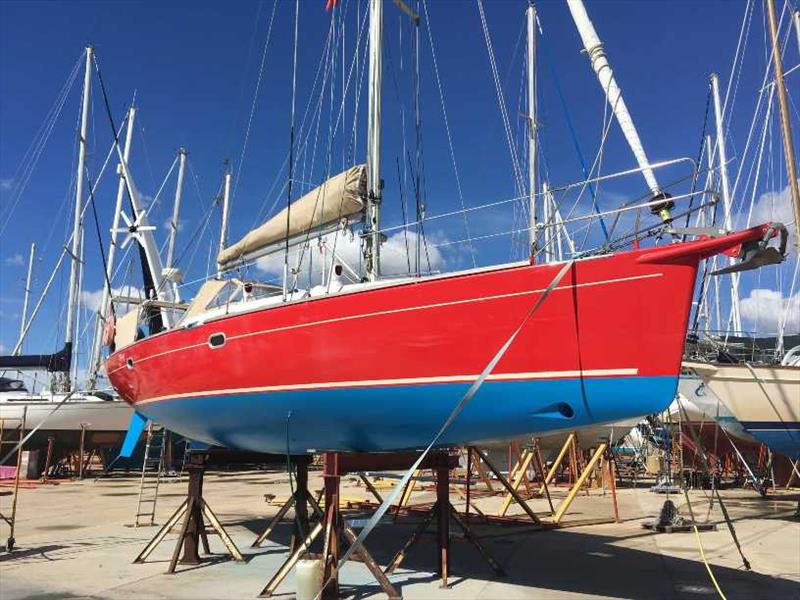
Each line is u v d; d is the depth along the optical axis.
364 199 6.73
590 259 4.31
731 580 5.28
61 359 17.92
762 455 14.09
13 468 17.58
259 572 5.46
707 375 10.45
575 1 6.14
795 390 10.45
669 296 4.15
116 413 17.72
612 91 5.83
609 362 4.25
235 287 6.96
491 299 4.53
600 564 5.91
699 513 9.95
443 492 5.26
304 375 5.21
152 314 8.91
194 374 6.16
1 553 6.28
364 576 5.32
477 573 5.49
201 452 6.01
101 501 11.54
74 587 4.92
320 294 5.23
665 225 4.59
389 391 4.87
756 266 4.43
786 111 6.21
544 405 4.45
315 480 17.31
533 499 12.18
